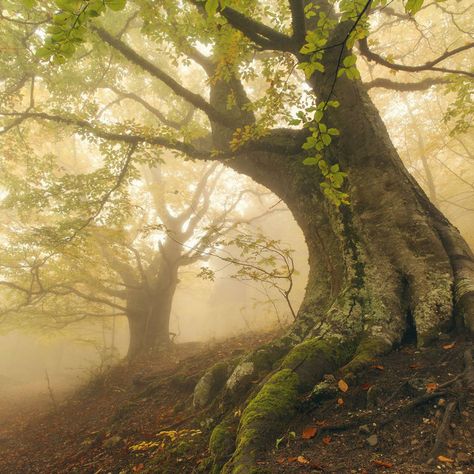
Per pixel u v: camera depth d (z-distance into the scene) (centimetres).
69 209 1005
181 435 455
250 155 777
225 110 815
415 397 331
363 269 520
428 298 450
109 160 903
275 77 561
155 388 752
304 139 639
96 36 772
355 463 273
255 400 373
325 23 360
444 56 459
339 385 373
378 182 566
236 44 594
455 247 500
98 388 1092
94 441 597
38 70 846
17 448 757
